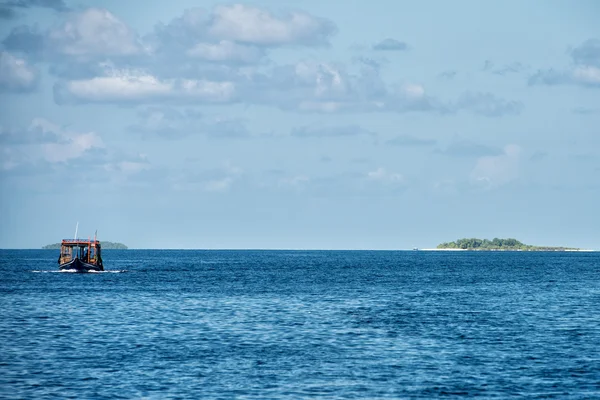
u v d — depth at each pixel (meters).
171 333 104.25
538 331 107.00
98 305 143.75
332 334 103.44
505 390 69.44
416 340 97.88
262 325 113.19
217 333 104.38
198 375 75.12
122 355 86.06
